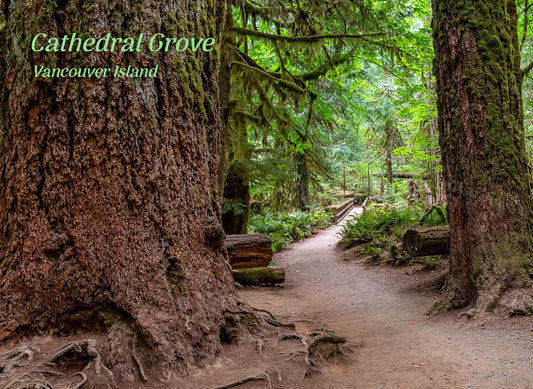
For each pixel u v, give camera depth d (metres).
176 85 3.24
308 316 5.52
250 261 7.74
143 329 2.79
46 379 2.37
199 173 3.43
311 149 13.70
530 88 14.24
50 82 2.83
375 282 7.42
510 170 4.82
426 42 10.09
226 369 2.92
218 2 4.31
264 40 8.90
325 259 10.49
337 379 3.13
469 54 5.02
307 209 20.48
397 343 4.15
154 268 2.98
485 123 4.91
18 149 2.88
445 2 5.29
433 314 5.05
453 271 5.16
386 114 17.33
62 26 2.88
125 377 2.62
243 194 11.70
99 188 2.90
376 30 9.97
